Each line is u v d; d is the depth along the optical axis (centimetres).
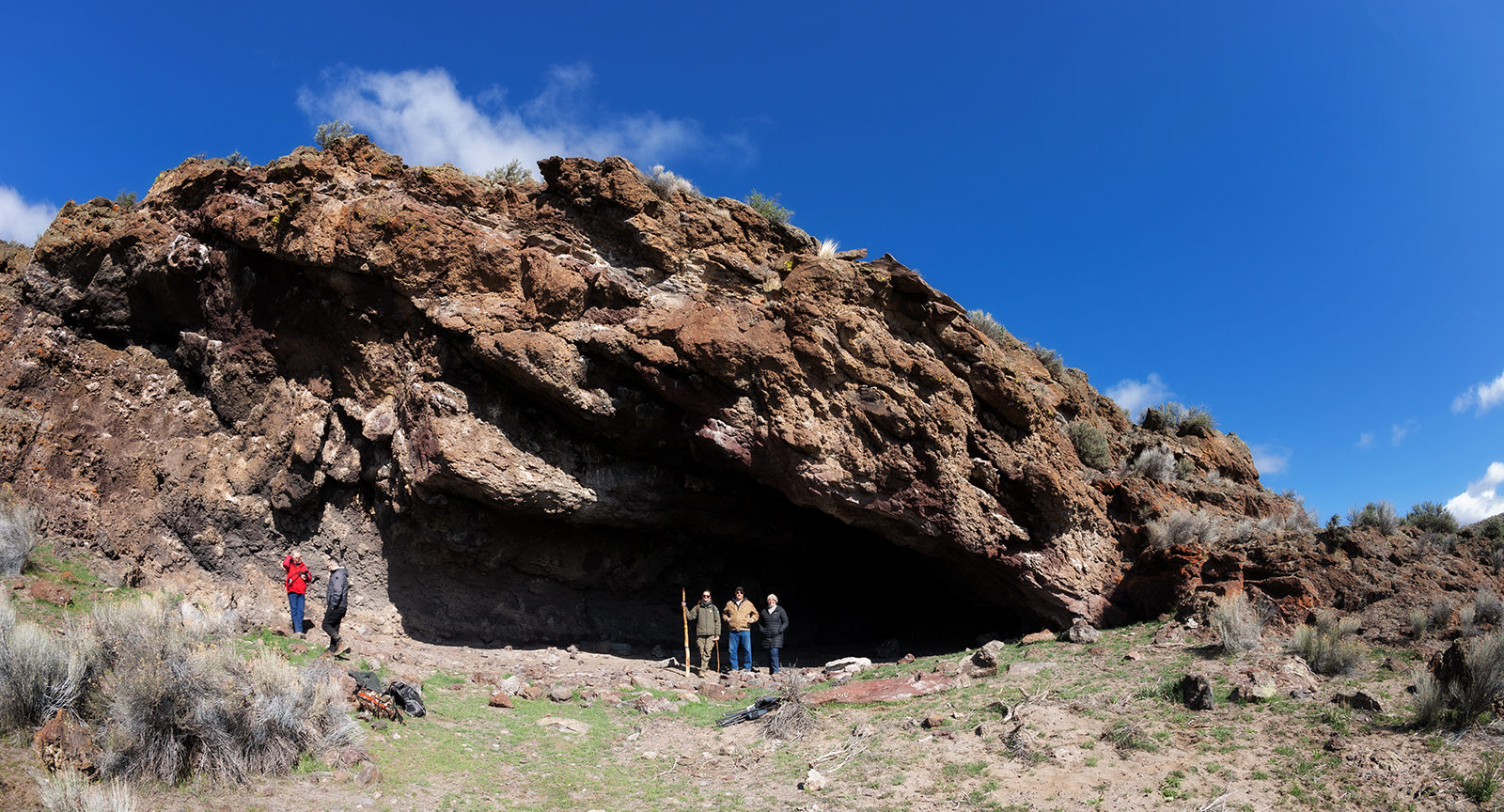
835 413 1460
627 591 1711
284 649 1141
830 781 904
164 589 1230
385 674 1162
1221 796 789
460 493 1398
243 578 1361
